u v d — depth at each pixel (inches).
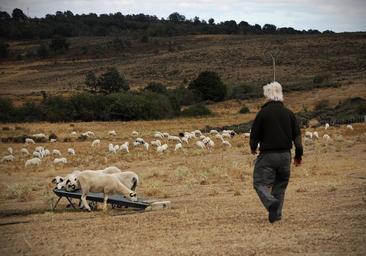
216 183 725.3
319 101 3580.2
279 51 6801.2
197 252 317.4
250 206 482.0
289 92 4074.8
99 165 1172.5
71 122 3011.8
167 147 1513.3
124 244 347.9
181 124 2832.2
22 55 7785.4
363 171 773.3
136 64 6692.9
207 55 6919.3
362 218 393.4
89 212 513.0
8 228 426.9
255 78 5452.8
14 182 895.1
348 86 4111.7
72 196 545.0
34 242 366.0
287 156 375.2
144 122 2955.2
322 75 4926.2
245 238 347.6
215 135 1941.4
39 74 6294.3
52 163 1252.5
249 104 3934.5
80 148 1740.9
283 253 309.1
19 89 5182.1
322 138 1525.6
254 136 379.2
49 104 3157.0
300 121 2352.4
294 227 372.5
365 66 5516.7
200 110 3368.6
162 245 339.9
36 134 2192.4
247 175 804.6
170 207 511.2
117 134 2278.5
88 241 362.3
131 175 581.9
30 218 481.1
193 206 504.7
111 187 522.9
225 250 319.3
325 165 889.5
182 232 375.9
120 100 3129.9
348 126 1781.5
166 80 5708.7
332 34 7736.2
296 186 622.8
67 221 450.9
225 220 411.2
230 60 6560.0
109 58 7288.4
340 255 301.1
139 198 567.5
